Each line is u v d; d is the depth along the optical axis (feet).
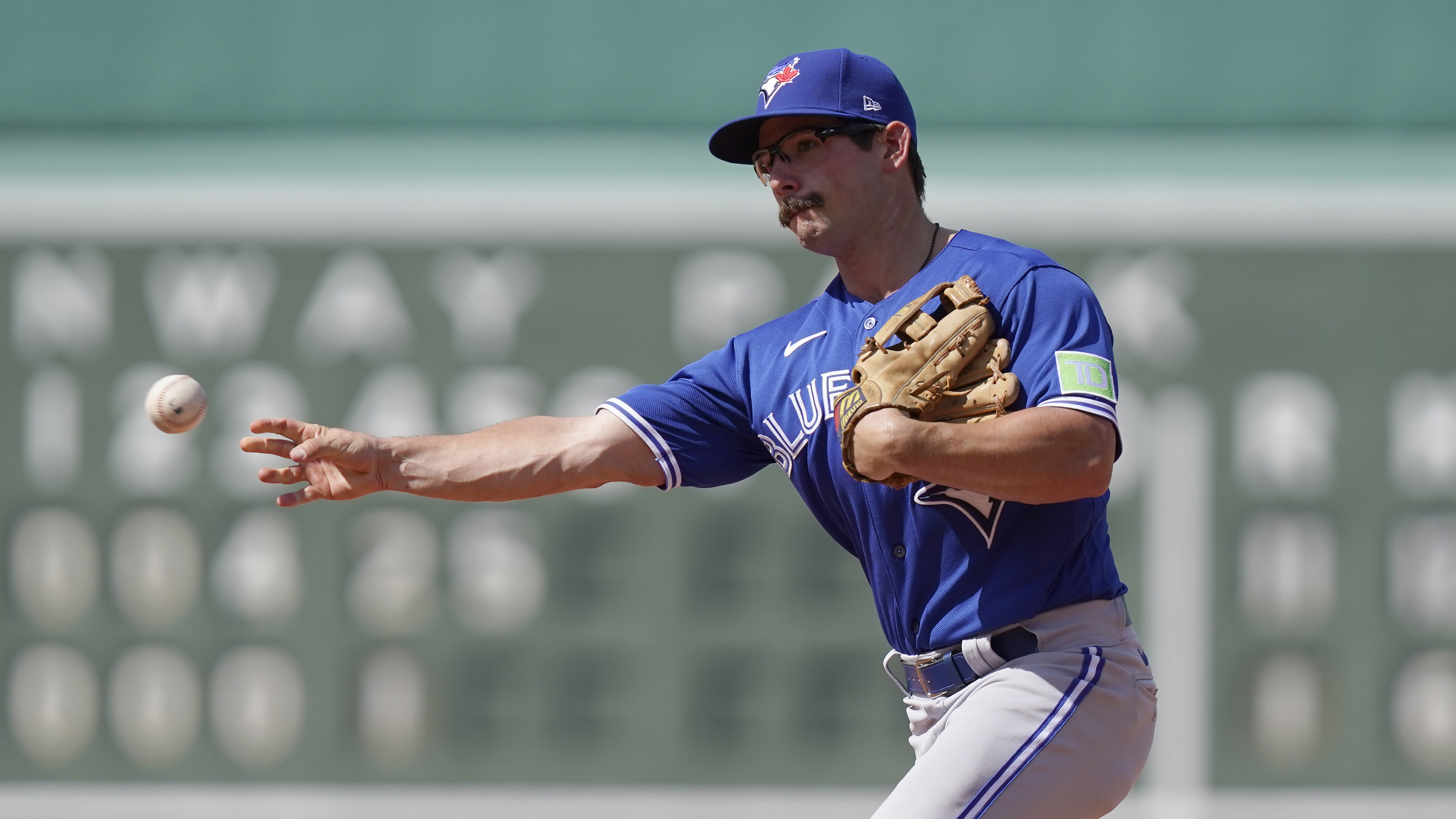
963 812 24.54
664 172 68.39
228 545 67.46
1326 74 70.79
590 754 67.10
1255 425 66.03
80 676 67.46
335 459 27.91
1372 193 65.62
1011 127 70.44
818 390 27.30
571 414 66.39
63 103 71.51
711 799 66.59
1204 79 70.79
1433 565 65.46
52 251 66.95
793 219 27.12
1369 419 65.62
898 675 30.58
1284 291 65.92
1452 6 71.61
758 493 67.10
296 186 67.41
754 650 66.80
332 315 66.95
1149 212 66.18
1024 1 72.28
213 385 67.00
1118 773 25.23
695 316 66.49
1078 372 24.18
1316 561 65.98
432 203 67.00
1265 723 66.18
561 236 66.85
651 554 67.31
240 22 72.90
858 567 66.74
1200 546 66.23
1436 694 65.62
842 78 26.37
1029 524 25.44
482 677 67.56
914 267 27.37
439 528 67.87
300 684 67.67
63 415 67.05
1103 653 25.40
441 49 72.28
